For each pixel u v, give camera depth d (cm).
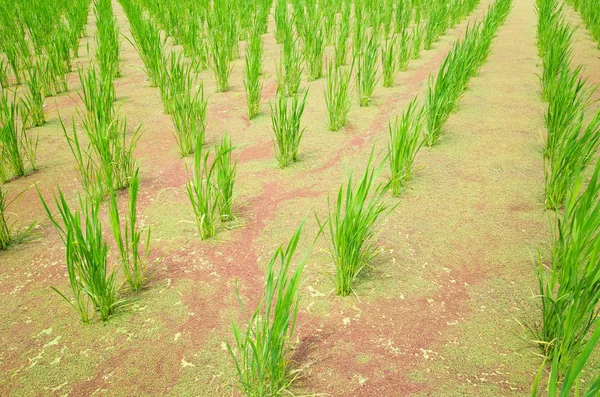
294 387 131
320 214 216
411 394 128
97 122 219
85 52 516
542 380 131
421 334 149
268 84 401
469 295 166
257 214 218
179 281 175
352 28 576
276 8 556
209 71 436
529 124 311
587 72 404
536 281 171
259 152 278
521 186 235
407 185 239
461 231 201
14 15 564
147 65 400
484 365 137
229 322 156
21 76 422
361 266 178
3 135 238
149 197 231
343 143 289
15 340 149
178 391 131
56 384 134
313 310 160
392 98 367
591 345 86
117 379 135
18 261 185
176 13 538
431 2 662
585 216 131
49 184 243
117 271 179
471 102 355
